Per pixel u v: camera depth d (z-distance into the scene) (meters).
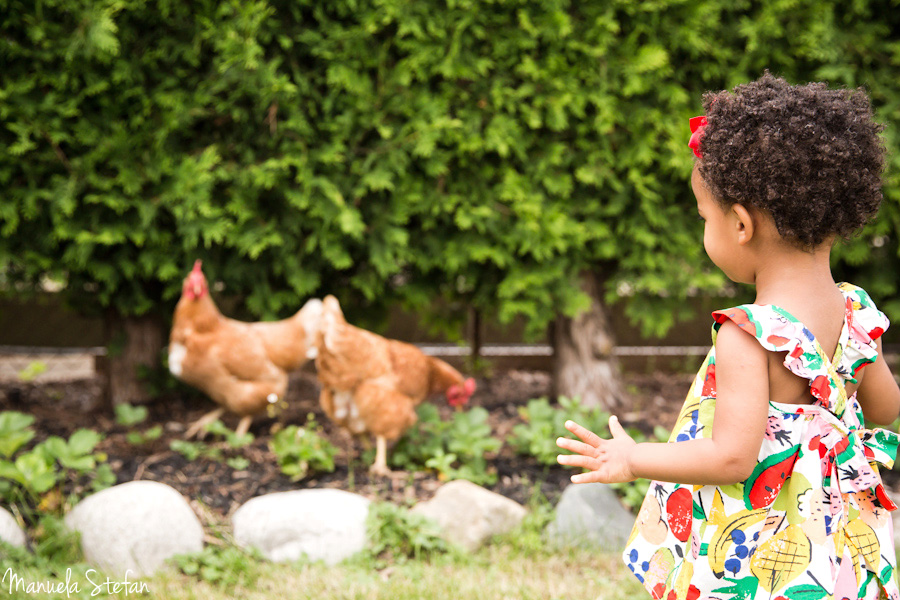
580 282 4.73
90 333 6.69
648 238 4.39
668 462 1.39
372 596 2.70
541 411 3.99
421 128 4.00
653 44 4.21
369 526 3.12
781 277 1.44
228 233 4.03
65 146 3.96
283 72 4.03
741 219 1.41
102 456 3.48
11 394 5.23
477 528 3.17
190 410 4.70
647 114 4.25
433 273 4.74
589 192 4.52
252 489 3.48
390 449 3.90
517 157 4.39
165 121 3.90
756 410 1.36
